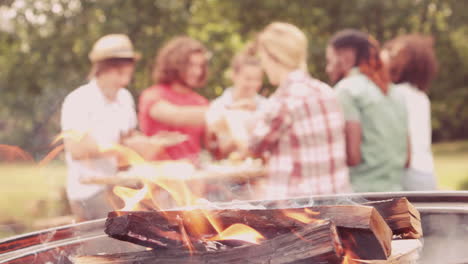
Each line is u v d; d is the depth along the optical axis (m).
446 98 16.62
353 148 2.75
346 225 1.09
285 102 2.53
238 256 1.12
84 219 3.19
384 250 1.10
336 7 12.73
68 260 1.34
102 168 3.24
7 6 10.77
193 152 3.59
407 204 1.21
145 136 3.46
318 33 12.88
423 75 3.10
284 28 2.64
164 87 3.62
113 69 3.22
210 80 10.66
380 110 2.82
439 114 17.69
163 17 10.77
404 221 1.20
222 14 12.47
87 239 1.49
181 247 1.18
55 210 6.73
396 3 12.47
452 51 15.86
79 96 3.20
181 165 3.20
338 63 2.93
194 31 11.48
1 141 12.39
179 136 3.40
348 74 2.91
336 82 3.04
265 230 1.17
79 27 10.70
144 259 1.17
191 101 3.65
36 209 6.90
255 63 4.01
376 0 12.21
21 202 8.88
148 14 10.55
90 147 3.17
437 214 1.55
